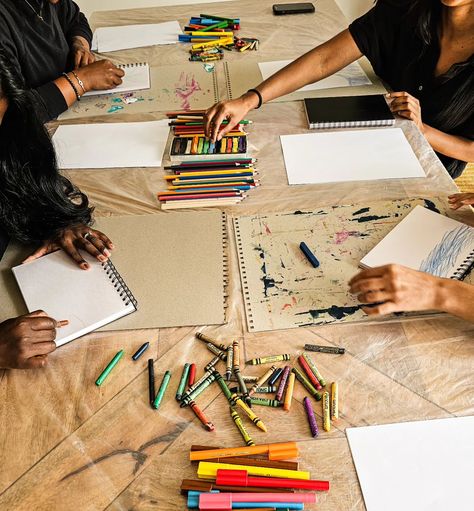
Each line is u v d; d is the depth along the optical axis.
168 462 0.62
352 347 0.74
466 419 0.65
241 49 1.62
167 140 1.22
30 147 0.93
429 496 0.58
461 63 1.26
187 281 0.86
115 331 0.79
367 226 0.94
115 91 1.44
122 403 0.69
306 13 1.86
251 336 0.77
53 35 1.49
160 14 1.93
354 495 0.58
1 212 0.93
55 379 0.72
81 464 0.62
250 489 0.59
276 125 1.26
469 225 0.93
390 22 1.33
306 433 0.64
